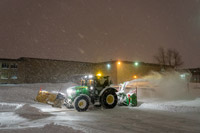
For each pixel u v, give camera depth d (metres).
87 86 12.17
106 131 6.67
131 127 7.26
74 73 42.84
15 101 14.94
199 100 13.35
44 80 39.84
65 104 12.09
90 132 6.49
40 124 7.68
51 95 11.74
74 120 8.53
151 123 7.89
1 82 38.56
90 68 44.31
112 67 39.88
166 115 9.57
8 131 6.04
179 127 7.24
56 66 41.28
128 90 22.42
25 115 9.41
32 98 16.81
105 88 11.83
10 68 39.47
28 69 38.88
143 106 12.30
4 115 9.42
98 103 11.98
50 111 10.95
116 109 11.56
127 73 39.97
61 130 6.18
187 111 10.50
